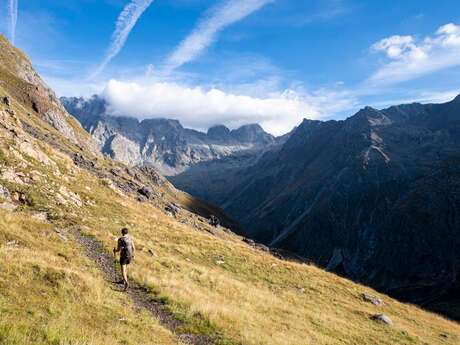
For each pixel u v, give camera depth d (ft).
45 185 122.62
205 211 634.02
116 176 296.10
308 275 142.61
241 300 82.33
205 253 132.36
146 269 80.33
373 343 80.69
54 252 71.61
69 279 54.24
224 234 307.99
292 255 470.80
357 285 152.87
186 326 54.19
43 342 32.91
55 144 277.03
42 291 47.73
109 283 64.39
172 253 119.55
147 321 50.44
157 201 287.69
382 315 106.73
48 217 101.96
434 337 107.34
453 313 560.20
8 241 67.77
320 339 70.18
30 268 53.26
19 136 144.46
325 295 122.93
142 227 142.20
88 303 48.93
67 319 40.47
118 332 41.91
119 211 153.17
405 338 93.76
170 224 173.06
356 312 110.11
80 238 92.79
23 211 98.07
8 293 43.14
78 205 130.11
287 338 61.57
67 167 169.27
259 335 56.85
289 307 90.58
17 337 31.48
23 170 119.65
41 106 419.33
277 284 121.49
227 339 52.01
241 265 130.72
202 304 63.72
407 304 154.51
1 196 99.76
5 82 415.23
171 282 73.87
